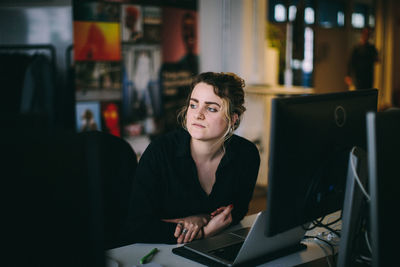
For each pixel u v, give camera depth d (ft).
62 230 2.30
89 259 2.36
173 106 14.51
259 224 3.74
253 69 17.42
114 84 12.63
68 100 11.32
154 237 4.55
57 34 11.10
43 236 2.27
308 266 4.02
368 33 22.76
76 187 2.31
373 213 2.93
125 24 12.78
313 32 24.79
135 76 13.20
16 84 10.73
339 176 4.01
